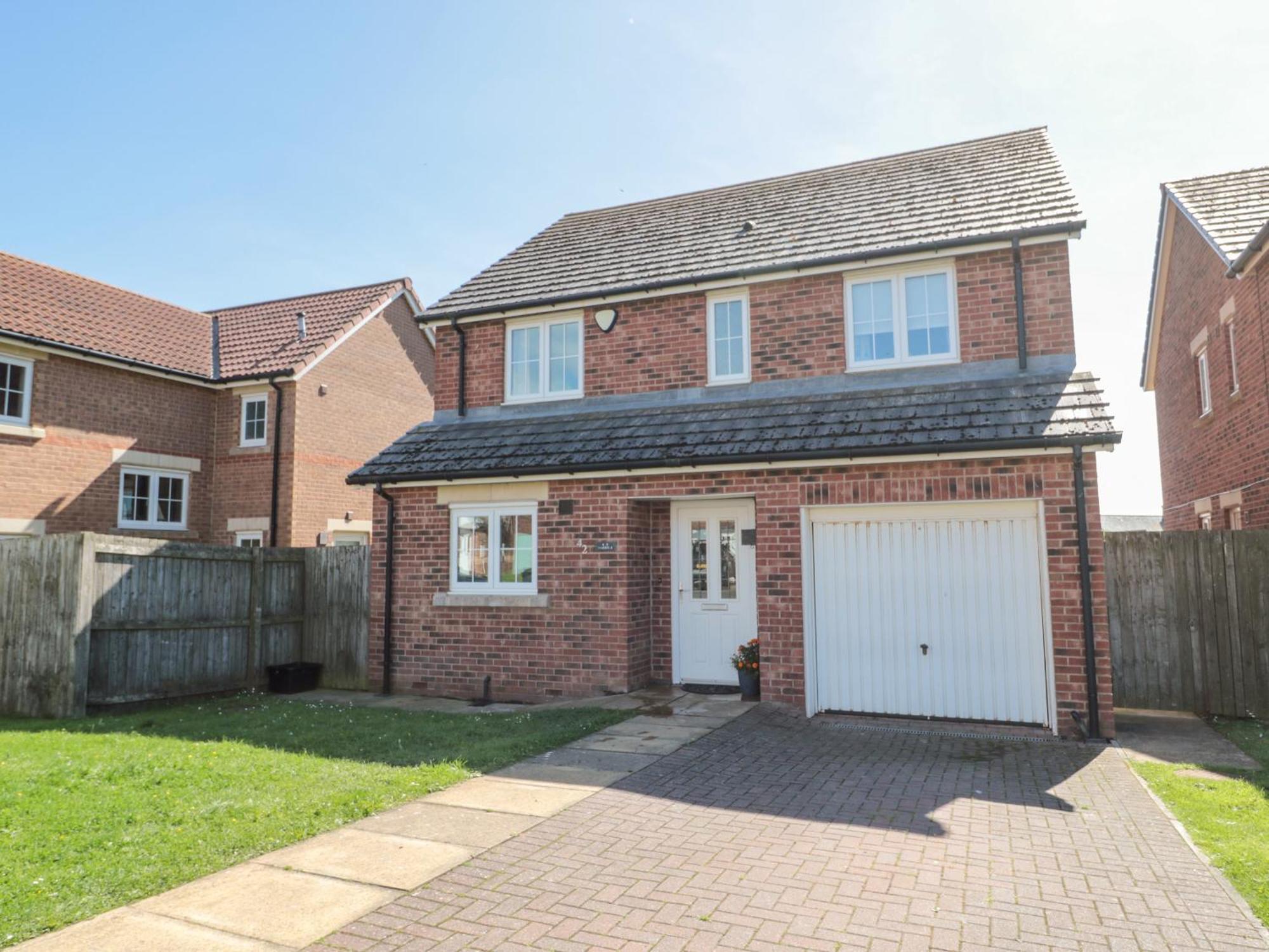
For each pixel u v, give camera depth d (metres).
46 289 17.69
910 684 9.38
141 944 4.08
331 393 19.30
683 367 12.12
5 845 5.32
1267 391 11.79
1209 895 4.61
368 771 7.20
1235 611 10.06
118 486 16.98
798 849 5.34
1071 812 6.07
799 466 9.92
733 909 4.46
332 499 19.16
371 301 20.83
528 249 15.59
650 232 14.60
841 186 13.97
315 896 4.65
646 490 10.84
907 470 9.41
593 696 10.97
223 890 4.73
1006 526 9.13
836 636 9.75
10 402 15.38
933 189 12.52
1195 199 15.03
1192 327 15.67
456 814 6.07
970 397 9.84
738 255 12.37
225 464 18.92
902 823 5.83
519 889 4.72
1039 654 8.92
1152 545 10.44
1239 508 13.56
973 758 7.69
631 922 4.31
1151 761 7.67
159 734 9.11
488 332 13.56
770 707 9.84
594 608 11.09
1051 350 10.17
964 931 4.19
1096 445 8.55
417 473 12.01
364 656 12.99
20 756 7.80
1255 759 7.80
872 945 4.05
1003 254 10.51
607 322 12.64
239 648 12.64
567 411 12.80
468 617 11.90
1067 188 11.03
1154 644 10.34
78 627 10.55
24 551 11.16
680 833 5.64
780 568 9.95
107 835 5.54
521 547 11.74
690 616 11.47
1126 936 4.13
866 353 11.18
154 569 11.55
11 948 4.02
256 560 12.95
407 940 4.12
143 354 17.72
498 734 8.72
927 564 9.43
